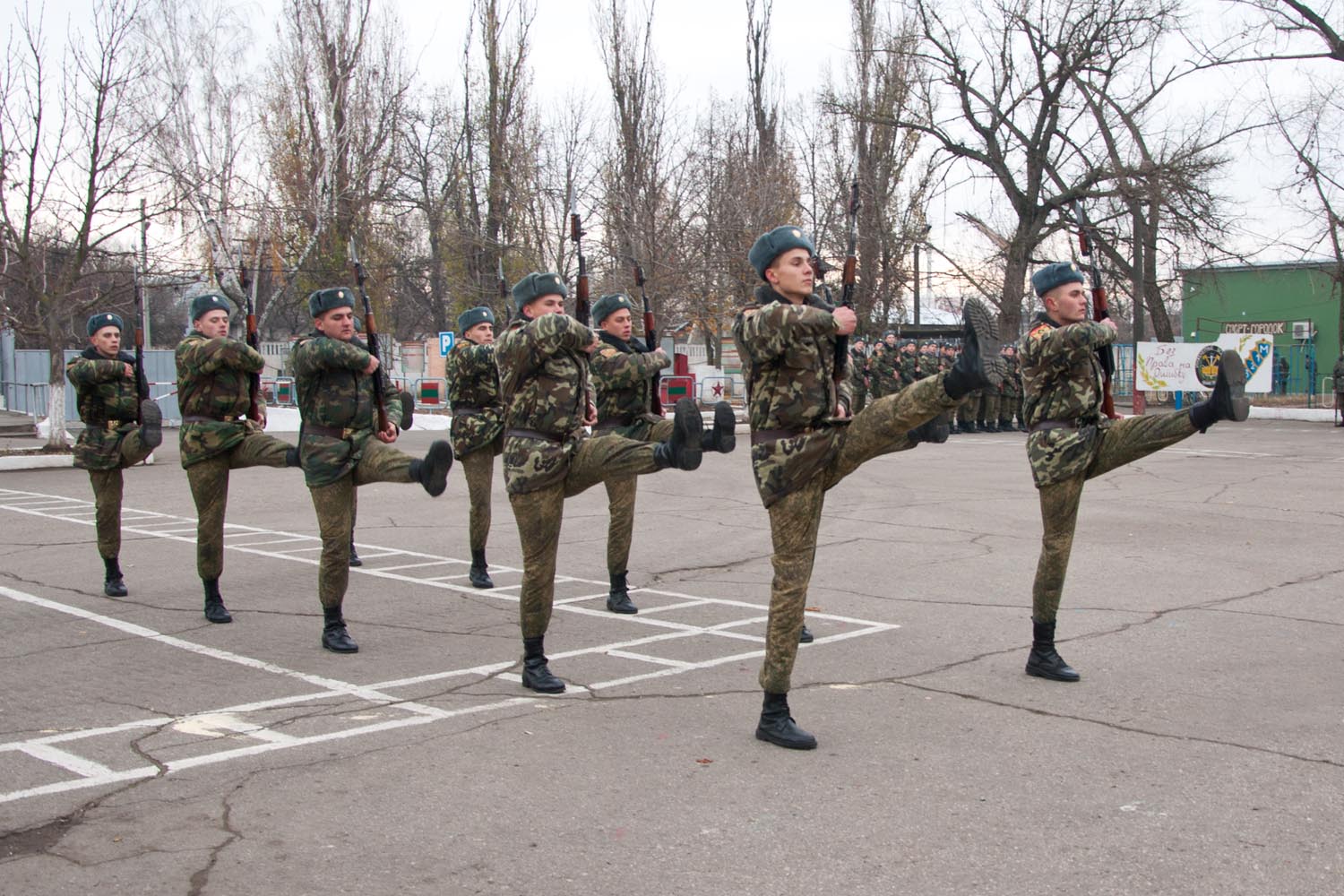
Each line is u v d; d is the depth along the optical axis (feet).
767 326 16.20
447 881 12.42
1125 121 103.55
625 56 95.04
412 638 23.98
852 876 12.42
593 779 15.46
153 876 12.62
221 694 19.76
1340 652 21.61
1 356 113.50
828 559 32.53
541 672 19.97
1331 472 54.90
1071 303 20.07
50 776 15.71
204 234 90.94
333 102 104.83
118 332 28.32
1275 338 150.51
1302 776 15.23
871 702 18.92
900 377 80.53
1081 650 22.03
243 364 24.48
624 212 93.97
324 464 22.48
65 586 29.71
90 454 27.81
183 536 38.42
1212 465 58.95
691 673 20.98
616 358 26.00
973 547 34.30
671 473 58.29
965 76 106.93
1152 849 13.02
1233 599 26.43
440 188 141.79
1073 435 19.65
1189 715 17.93
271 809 14.47
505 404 19.84
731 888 12.17
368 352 22.99
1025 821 13.87
